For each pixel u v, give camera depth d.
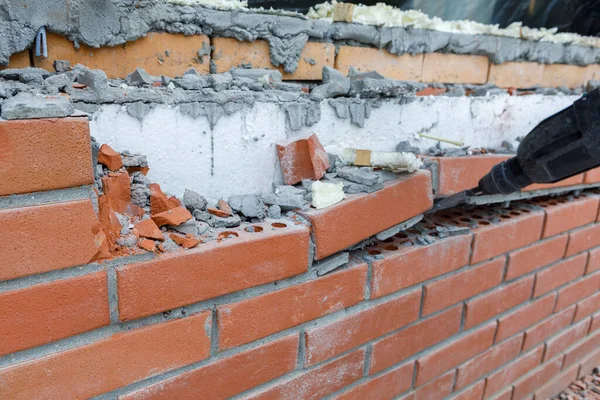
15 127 0.59
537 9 1.86
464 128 1.50
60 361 0.71
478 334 1.55
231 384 0.94
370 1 1.47
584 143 0.92
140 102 0.89
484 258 1.44
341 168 1.14
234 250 0.84
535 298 1.76
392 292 1.19
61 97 0.70
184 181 0.99
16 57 0.93
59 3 0.93
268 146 1.09
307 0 1.34
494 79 1.86
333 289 1.04
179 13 1.09
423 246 1.23
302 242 0.93
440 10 1.60
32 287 0.66
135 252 0.75
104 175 0.83
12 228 0.62
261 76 1.18
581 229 1.83
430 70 1.65
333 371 1.13
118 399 0.79
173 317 0.82
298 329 1.02
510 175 1.12
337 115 1.19
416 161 1.14
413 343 1.33
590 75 2.21
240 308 0.90
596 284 2.07
